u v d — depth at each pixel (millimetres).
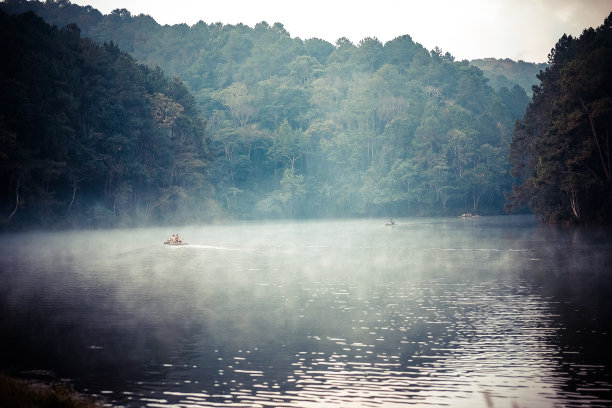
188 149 144250
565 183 102375
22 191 98875
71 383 20531
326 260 59469
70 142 110438
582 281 42062
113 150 120312
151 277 46375
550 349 24109
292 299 36062
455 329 27641
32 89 103000
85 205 120062
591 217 108500
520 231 101750
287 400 19016
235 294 38031
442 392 19578
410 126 195375
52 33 120562
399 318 30219
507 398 19031
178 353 24031
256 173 194625
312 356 23531
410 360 22906
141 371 21797
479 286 40625
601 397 19000
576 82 100688
